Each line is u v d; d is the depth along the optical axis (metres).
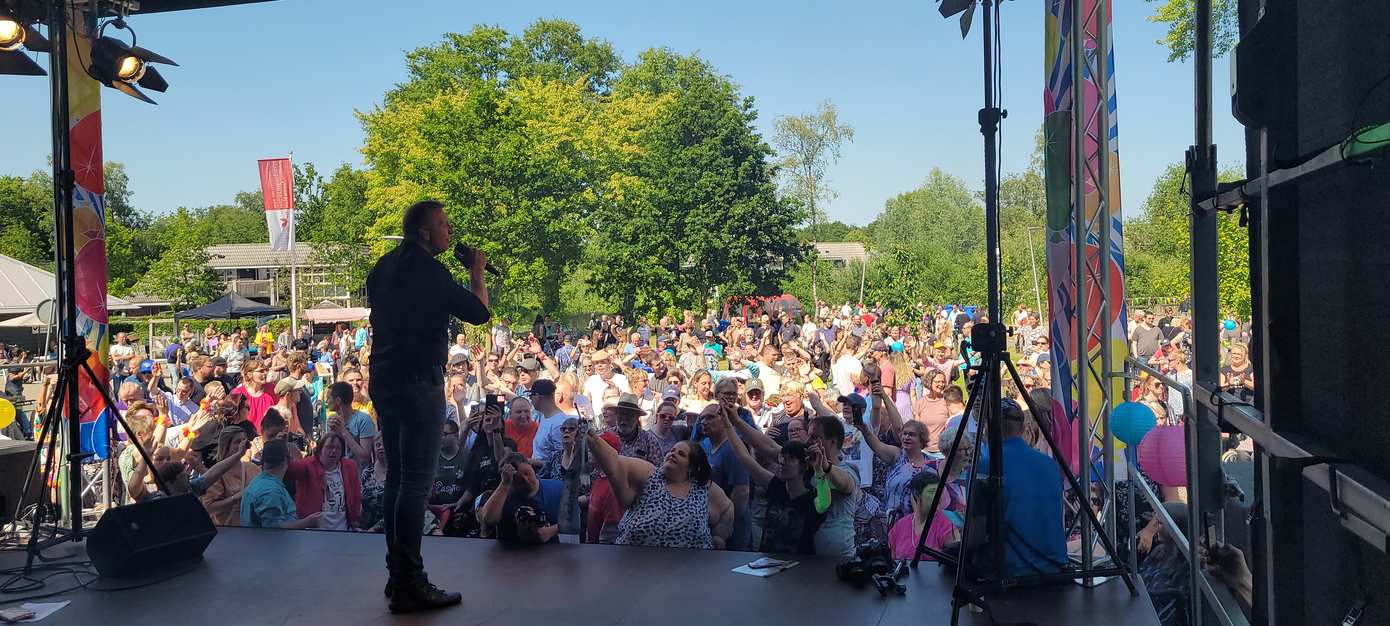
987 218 3.52
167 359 18.34
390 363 3.45
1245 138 2.75
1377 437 1.85
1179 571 4.75
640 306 36.72
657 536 4.39
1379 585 1.90
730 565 3.98
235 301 29.09
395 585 3.43
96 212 6.16
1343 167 1.84
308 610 3.46
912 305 25.81
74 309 4.50
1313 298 2.19
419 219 3.55
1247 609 3.23
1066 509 5.34
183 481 5.62
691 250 36.69
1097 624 3.24
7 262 24.25
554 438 6.69
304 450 7.57
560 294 38.66
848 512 4.54
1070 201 4.93
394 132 35.28
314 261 41.31
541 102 38.41
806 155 59.16
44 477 4.34
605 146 40.34
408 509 3.44
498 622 3.28
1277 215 2.29
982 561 3.62
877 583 3.66
